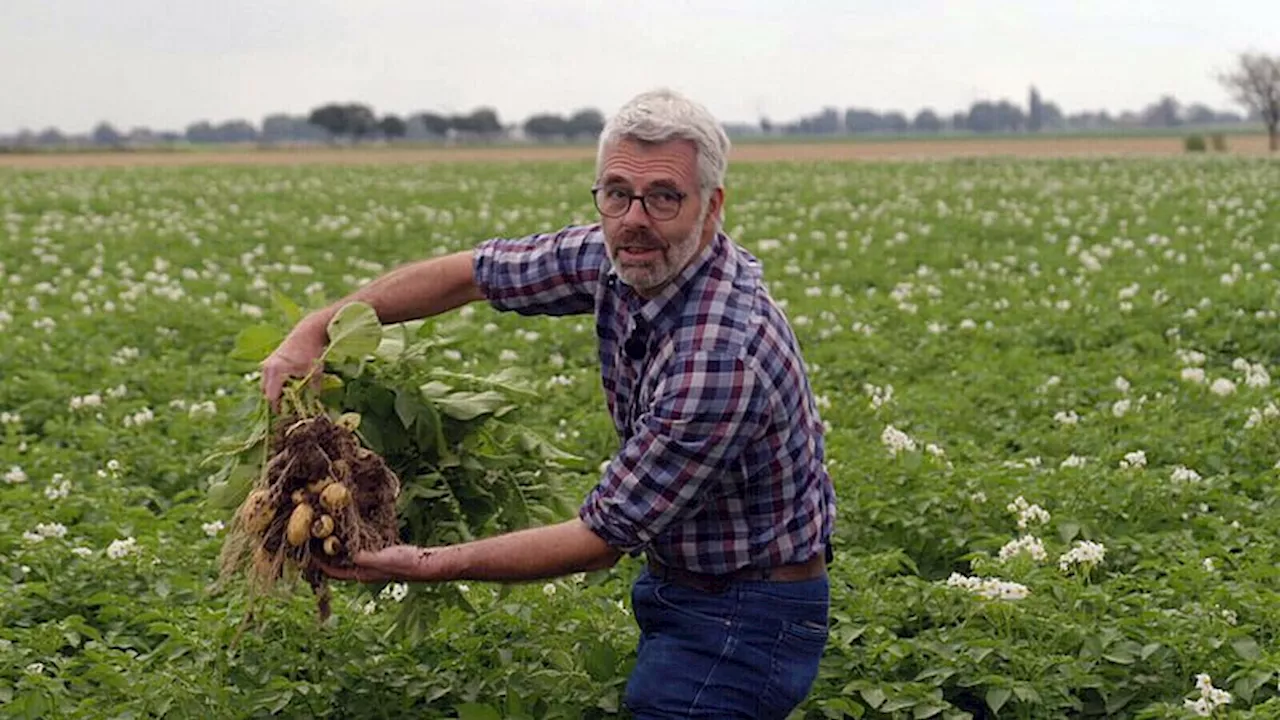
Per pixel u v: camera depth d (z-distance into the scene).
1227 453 9.34
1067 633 5.98
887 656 5.85
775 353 4.40
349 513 4.58
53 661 6.02
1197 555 6.89
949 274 18.73
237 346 5.16
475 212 28.95
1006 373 12.39
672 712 4.62
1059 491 8.13
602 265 4.70
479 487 5.25
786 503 4.55
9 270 20.69
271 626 6.03
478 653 5.91
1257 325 14.23
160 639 6.50
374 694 5.68
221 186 37.72
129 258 21.84
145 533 7.86
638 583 4.83
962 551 7.61
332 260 21.92
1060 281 17.92
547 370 12.88
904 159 50.94
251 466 4.88
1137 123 167.25
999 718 5.73
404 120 134.88
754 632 4.60
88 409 11.34
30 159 63.56
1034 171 39.88
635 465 4.38
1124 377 11.98
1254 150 65.44
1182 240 21.66
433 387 5.19
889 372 12.68
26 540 7.35
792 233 23.81
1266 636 6.17
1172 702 5.65
